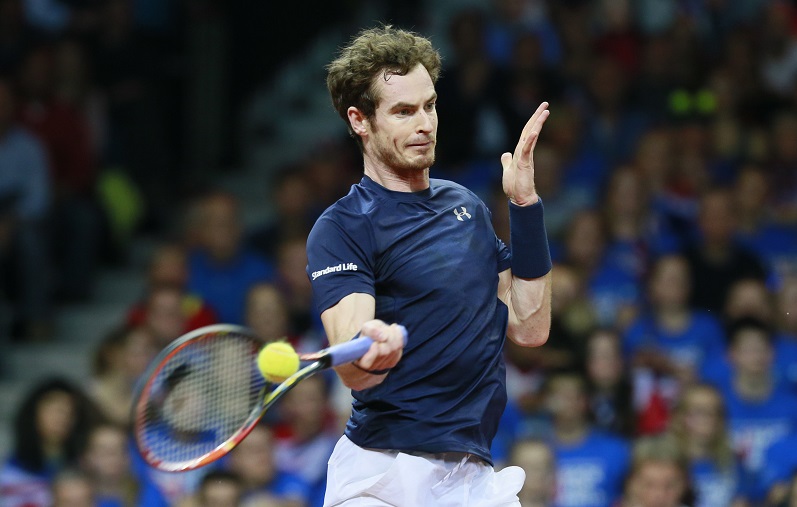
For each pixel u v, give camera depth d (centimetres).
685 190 3841
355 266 1340
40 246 3703
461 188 1428
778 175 3997
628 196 3666
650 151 3869
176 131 4338
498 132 4066
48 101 3881
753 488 2986
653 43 4312
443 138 4044
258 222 4203
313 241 1364
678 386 3130
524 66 4150
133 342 3092
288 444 2950
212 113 4397
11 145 3672
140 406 1294
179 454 1376
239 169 4484
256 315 3212
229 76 4466
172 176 4306
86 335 3812
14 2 4050
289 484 2842
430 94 1365
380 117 1360
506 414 3036
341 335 1302
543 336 1472
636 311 3388
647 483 2756
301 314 3359
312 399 2931
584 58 4381
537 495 2748
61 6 4191
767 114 4231
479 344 1367
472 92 4081
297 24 4591
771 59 4394
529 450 2762
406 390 1354
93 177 3934
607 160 4112
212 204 3612
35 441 2898
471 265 1369
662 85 4238
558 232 3834
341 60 1392
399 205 1373
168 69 4244
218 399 1406
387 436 1359
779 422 3116
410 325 1350
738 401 3144
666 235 3756
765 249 3769
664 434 3000
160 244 4128
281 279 3475
